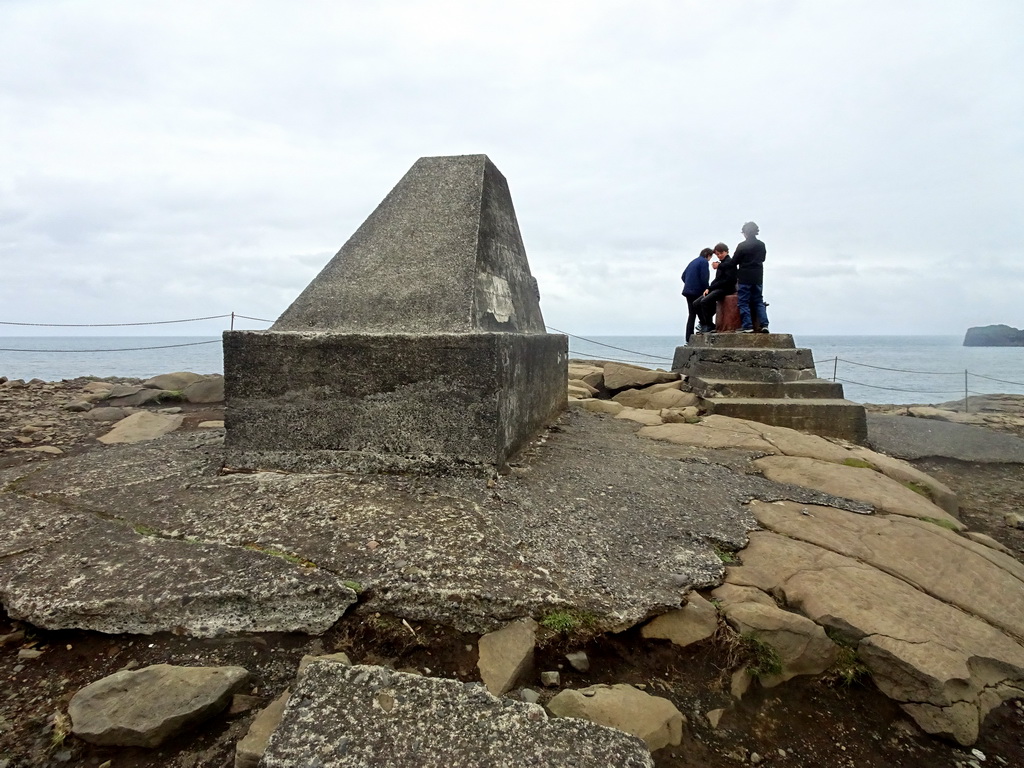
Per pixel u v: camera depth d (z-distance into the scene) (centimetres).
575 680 163
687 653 176
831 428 502
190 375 627
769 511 267
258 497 234
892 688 171
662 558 210
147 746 134
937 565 225
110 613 167
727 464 345
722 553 226
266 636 170
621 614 173
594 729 132
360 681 138
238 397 273
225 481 254
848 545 235
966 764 154
